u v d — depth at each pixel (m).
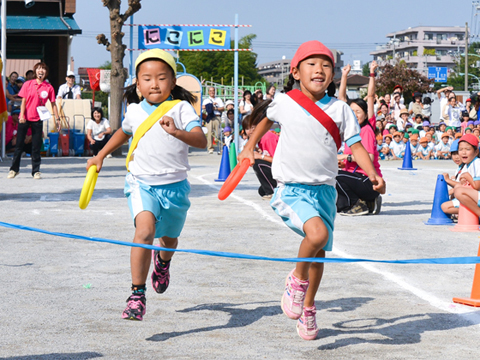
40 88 13.52
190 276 5.68
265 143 10.85
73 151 22.23
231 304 4.82
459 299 4.91
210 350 3.83
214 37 22.19
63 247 6.84
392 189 13.38
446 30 187.75
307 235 3.88
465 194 8.27
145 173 4.32
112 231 7.78
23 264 6.05
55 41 30.42
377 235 7.90
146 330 4.20
